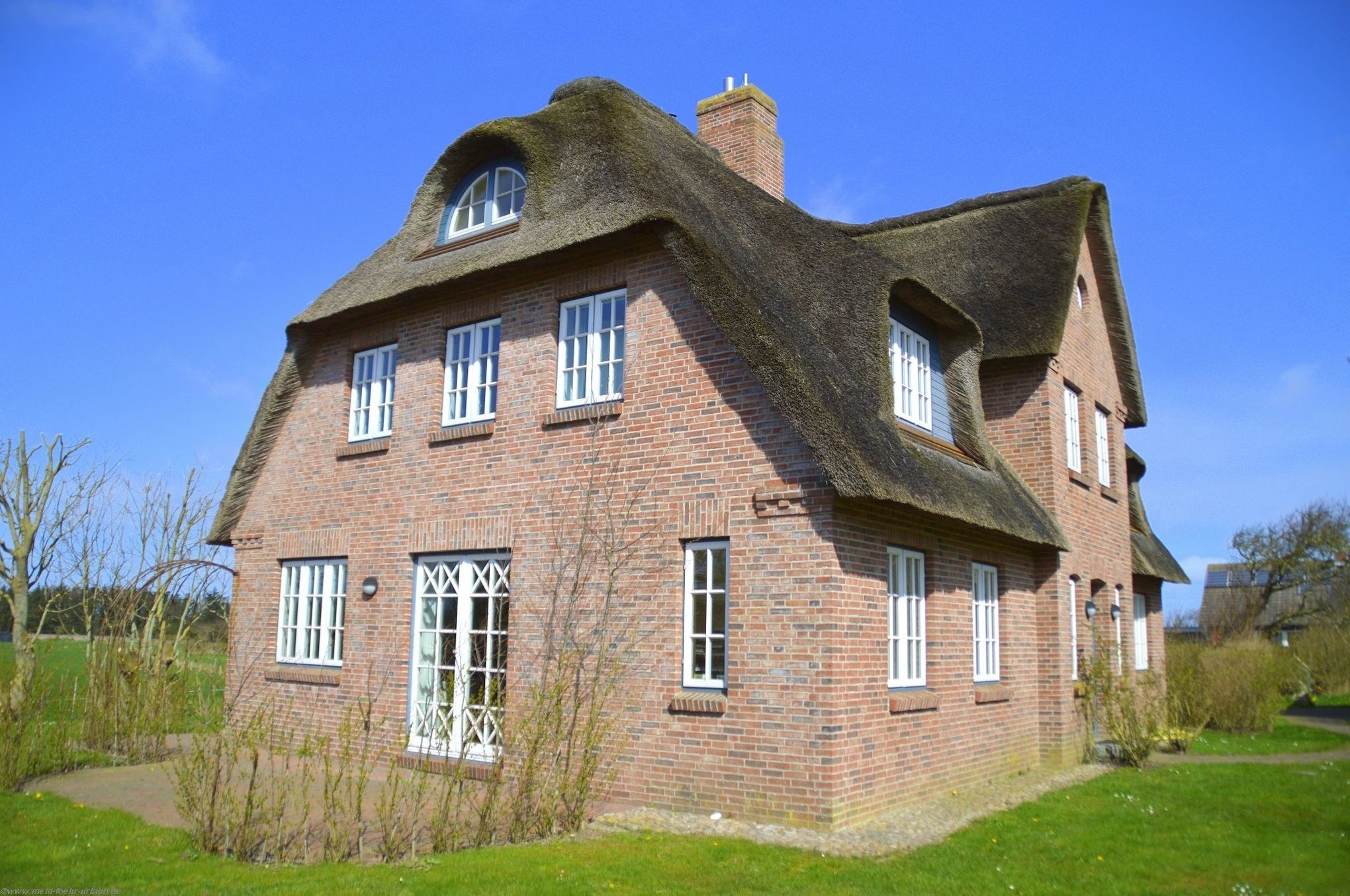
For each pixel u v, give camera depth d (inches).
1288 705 1033.5
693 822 370.0
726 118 736.3
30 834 346.9
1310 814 403.2
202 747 365.1
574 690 405.1
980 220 679.1
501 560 478.3
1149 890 289.3
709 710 388.5
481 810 341.1
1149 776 514.3
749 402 399.9
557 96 592.1
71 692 524.7
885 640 402.0
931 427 516.1
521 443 476.7
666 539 414.6
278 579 590.2
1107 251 692.1
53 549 633.0
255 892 275.7
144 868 303.3
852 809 367.9
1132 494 856.9
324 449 578.6
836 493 372.2
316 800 407.5
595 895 276.1
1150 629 834.2
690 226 419.5
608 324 462.6
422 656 505.7
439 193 565.3
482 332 518.9
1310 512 1884.8
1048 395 576.7
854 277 472.1
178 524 861.2
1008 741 512.7
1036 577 563.5
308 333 592.1
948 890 284.7
